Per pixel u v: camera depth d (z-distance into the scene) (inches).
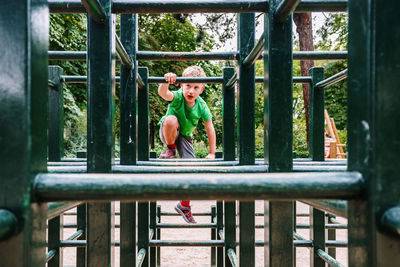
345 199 15.6
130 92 53.3
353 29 16.0
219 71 441.4
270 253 31.1
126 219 48.0
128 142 52.4
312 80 78.9
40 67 15.5
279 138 33.3
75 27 324.5
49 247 68.3
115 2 34.0
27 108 14.5
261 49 40.5
